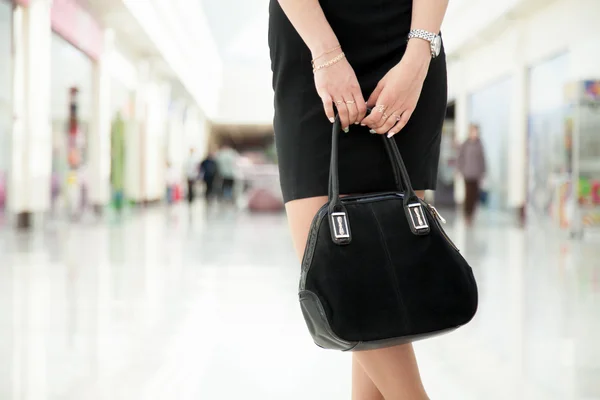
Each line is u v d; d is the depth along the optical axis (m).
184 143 25.81
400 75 1.12
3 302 4.09
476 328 3.41
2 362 2.76
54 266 5.76
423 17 1.16
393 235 1.11
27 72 9.48
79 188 12.48
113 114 14.94
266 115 28.55
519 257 6.50
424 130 1.23
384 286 1.08
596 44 9.90
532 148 12.70
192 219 12.94
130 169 16.48
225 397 2.33
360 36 1.18
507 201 14.38
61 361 2.78
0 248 7.18
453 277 1.11
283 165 1.21
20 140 9.39
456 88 17.55
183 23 18.59
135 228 10.30
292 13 1.13
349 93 1.12
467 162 12.91
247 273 5.40
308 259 1.09
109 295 4.36
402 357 1.15
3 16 8.96
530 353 2.91
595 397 2.31
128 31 14.33
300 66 1.18
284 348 3.01
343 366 2.72
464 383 2.48
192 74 22.62
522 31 12.97
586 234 9.38
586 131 8.80
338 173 1.16
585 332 3.31
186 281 4.96
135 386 2.44
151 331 3.35
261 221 12.34
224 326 3.47
